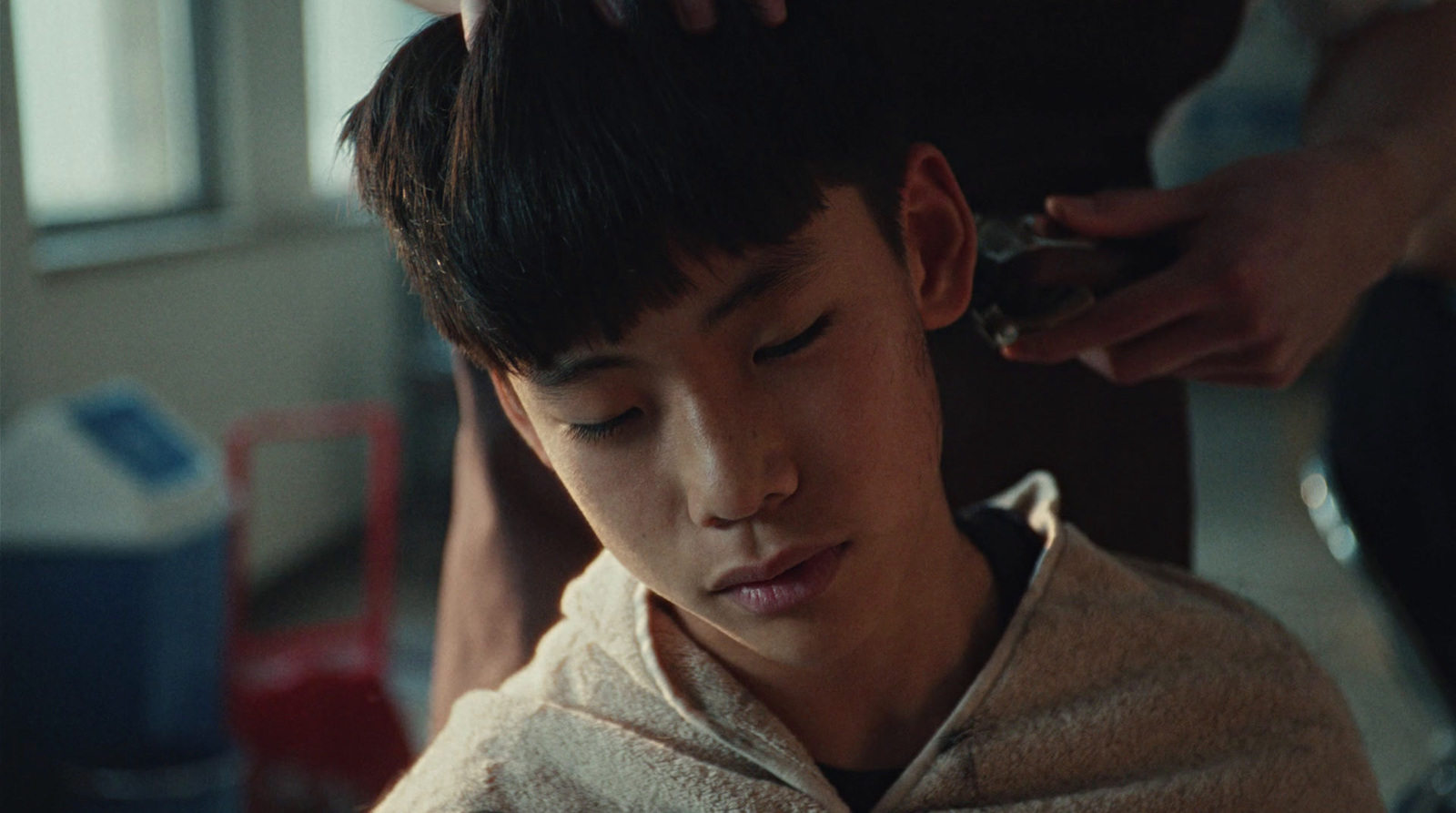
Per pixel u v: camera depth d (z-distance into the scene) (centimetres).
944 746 75
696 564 61
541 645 82
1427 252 141
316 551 415
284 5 390
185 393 344
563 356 60
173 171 367
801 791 72
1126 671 81
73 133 329
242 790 246
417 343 457
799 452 60
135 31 349
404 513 448
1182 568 117
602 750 73
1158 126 116
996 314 82
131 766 241
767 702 75
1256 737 83
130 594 230
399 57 68
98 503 228
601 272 58
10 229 273
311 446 409
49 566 230
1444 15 110
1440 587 173
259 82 380
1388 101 107
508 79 60
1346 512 179
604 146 58
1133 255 87
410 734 294
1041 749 77
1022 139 99
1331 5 116
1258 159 92
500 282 60
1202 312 86
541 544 101
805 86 62
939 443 74
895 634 75
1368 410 175
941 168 72
